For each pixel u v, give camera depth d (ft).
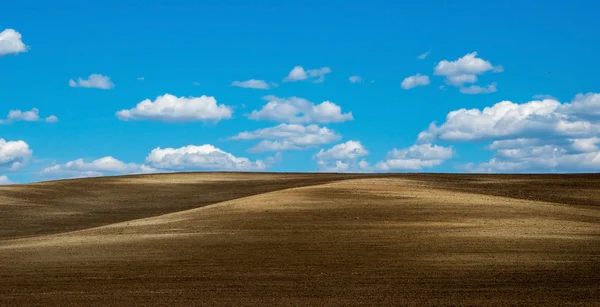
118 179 264.11
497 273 69.72
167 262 79.61
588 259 78.95
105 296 57.67
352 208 129.18
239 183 249.55
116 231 114.83
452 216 120.67
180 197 211.82
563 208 141.38
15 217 164.76
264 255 84.28
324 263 77.87
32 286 63.52
